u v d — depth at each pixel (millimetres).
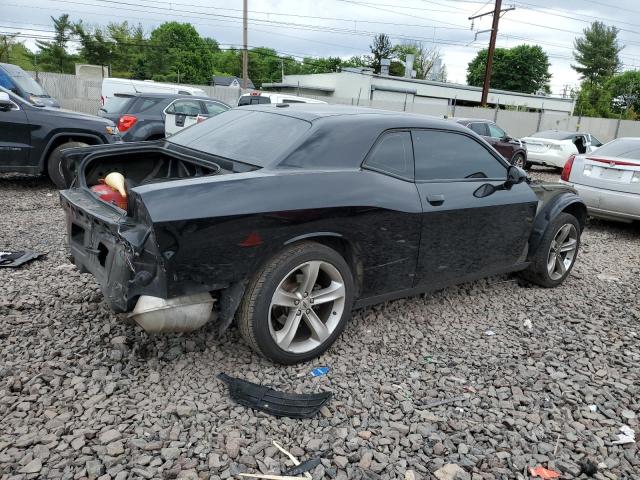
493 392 3170
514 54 78938
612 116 59312
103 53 52969
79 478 2258
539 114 30406
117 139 8648
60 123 7992
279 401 2891
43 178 9320
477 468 2525
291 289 3252
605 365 3641
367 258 3467
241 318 3064
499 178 4391
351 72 43000
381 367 3379
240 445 2543
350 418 2826
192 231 2680
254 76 79750
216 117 4191
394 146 3666
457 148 4113
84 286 4246
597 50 74062
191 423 2674
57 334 3453
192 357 3277
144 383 2980
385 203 3428
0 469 2279
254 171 3092
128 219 2754
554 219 4875
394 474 2436
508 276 5406
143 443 2480
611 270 6020
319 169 3248
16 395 2797
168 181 2877
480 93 47594
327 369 3279
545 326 4223
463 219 3965
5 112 7586
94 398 2797
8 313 3717
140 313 2746
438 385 3217
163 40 68688
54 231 5910
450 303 4559
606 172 7711
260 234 2904
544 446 2719
